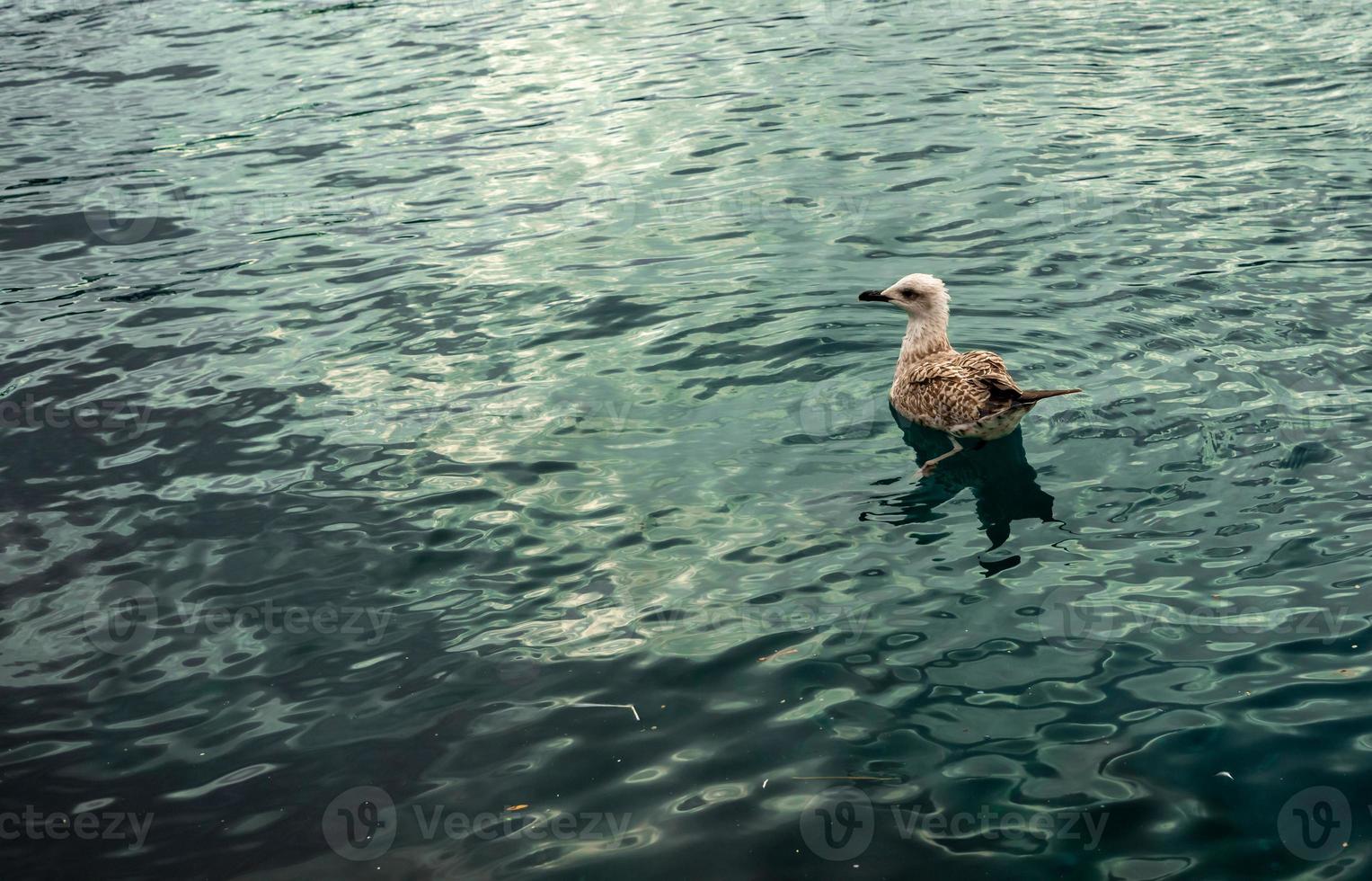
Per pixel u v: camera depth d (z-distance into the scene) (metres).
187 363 10.37
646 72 19.02
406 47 21.44
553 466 8.40
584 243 12.52
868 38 20.30
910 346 9.10
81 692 6.38
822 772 5.45
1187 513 7.27
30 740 6.04
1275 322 9.65
